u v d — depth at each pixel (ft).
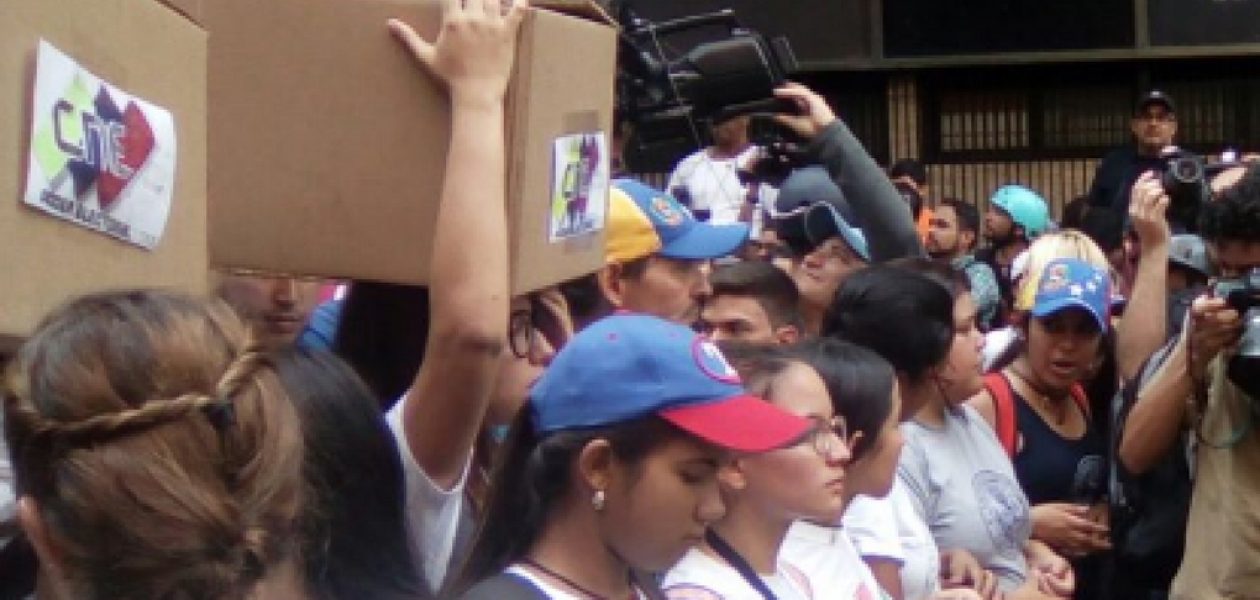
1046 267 19.58
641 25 18.52
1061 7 44.39
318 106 10.56
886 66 44.32
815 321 18.54
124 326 6.25
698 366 9.70
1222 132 45.85
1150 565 19.31
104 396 6.13
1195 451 18.43
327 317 13.62
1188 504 19.15
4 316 8.16
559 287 13.09
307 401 8.77
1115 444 19.24
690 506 9.64
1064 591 17.52
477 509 11.93
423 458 10.34
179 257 9.49
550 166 11.11
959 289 17.10
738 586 11.40
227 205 10.57
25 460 6.23
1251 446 17.95
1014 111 45.91
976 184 46.09
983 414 19.35
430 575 10.48
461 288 10.23
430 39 10.57
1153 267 21.15
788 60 19.57
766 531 11.75
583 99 11.51
